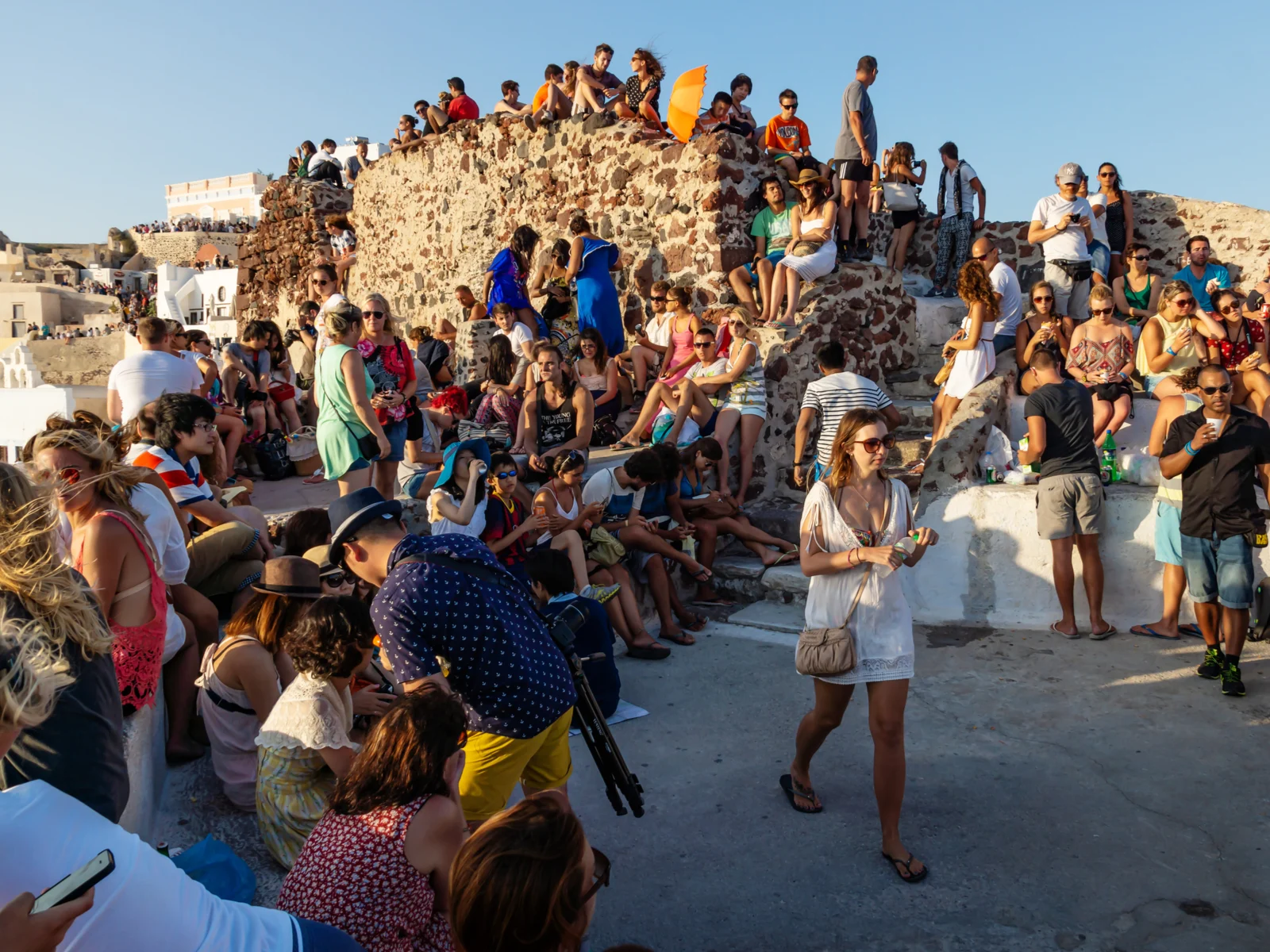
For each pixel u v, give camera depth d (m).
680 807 4.54
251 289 17.97
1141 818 4.27
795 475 7.66
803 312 9.10
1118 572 6.71
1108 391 7.62
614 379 8.85
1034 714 5.38
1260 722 5.12
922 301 10.71
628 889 3.90
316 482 8.36
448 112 12.91
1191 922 3.54
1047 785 4.60
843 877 3.92
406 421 6.82
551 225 11.18
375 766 2.65
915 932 3.55
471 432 8.30
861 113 10.08
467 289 11.09
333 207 16.30
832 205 9.24
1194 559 5.59
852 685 4.07
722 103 10.75
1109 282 10.55
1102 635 6.43
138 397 6.35
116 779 2.43
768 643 6.67
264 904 3.38
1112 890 3.76
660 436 8.05
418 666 3.07
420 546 3.24
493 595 3.22
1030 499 6.78
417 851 2.56
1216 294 8.01
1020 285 11.40
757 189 9.84
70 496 3.48
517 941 1.83
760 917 3.68
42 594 2.28
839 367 7.45
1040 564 6.79
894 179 11.89
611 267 9.70
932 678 5.98
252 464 8.63
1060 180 9.66
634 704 5.72
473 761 3.24
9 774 2.28
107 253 63.78
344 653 3.47
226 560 5.39
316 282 8.58
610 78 11.28
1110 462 7.06
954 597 7.06
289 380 9.65
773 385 8.55
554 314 10.10
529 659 3.24
